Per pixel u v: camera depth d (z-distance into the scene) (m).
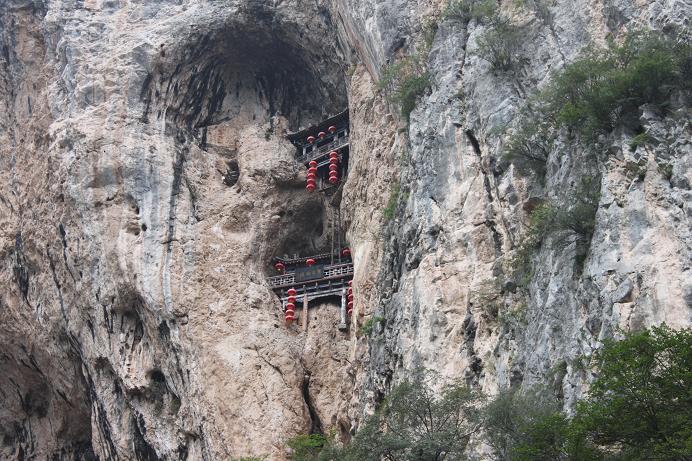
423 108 25.83
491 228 22.06
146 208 30.94
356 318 27.47
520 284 20.47
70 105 33.56
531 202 20.94
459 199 23.14
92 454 34.69
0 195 35.16
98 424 30.41
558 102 20.41
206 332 29.17
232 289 30.31
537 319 19.06
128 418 29.66
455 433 18.20
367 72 31.12
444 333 21.81
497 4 25.34
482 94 23.69
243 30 34.16
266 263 31.77
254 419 27.92
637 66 18.72
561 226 19.05
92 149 31.55
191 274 30.12
